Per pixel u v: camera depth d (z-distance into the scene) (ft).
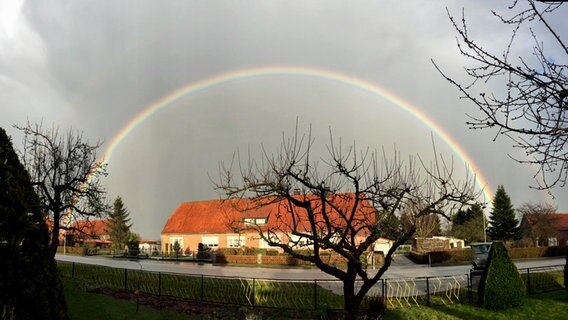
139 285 56.90
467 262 118.32
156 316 39.27
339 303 49.67
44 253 18.88
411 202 36.70
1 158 18.42
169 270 92.07
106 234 219.61
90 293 46.16
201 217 186.09
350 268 31.40
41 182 62.80
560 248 133.69
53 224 64.64
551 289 55.31
